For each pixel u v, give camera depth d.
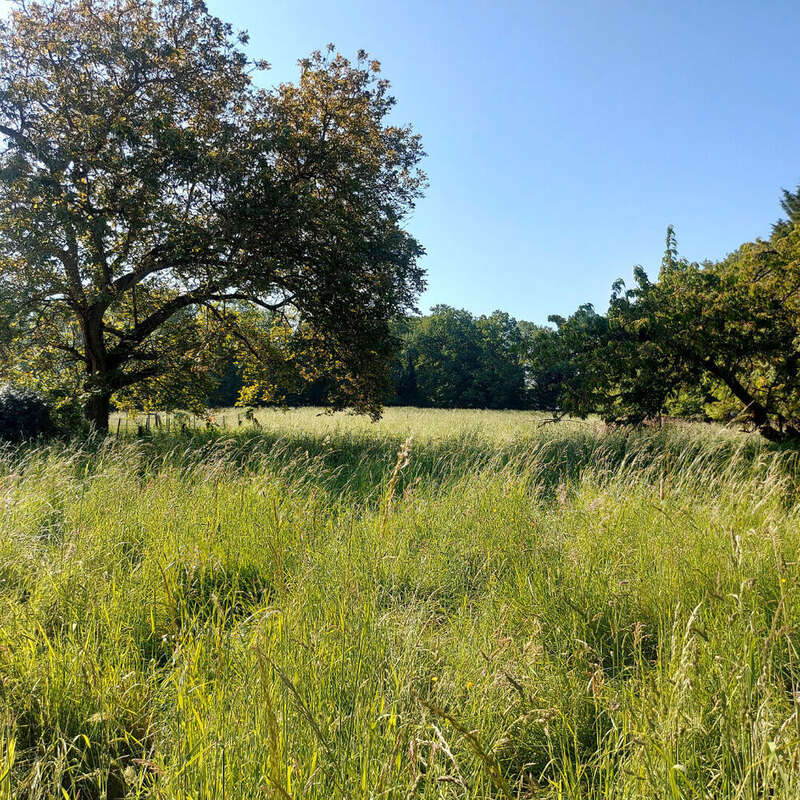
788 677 3.00
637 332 13.70
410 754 2.08
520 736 2.76
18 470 8.24
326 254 15.63
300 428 20.20
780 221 34.53
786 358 13.10
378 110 17.50
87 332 16.64
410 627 3.32
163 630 3.87
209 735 2.41
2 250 13.73
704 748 2.46
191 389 18.23
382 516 5.39
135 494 6.84
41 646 3.46
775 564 4.02
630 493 6.36
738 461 8.12
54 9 15.56
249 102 17.19
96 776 2.55
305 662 2.90
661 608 3.81
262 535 5.38
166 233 14.42
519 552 5.02
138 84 15.50
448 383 70.94
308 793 2.08
